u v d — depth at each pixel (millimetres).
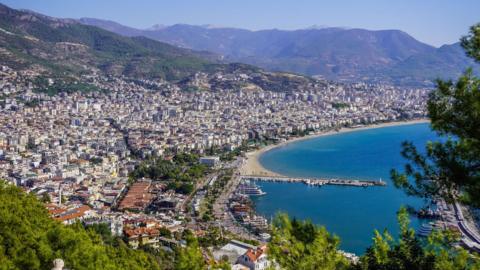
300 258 56812
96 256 109250
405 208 59375
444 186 50969
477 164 48812
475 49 50312
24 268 102000
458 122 49875
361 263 58750
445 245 55969
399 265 55531
